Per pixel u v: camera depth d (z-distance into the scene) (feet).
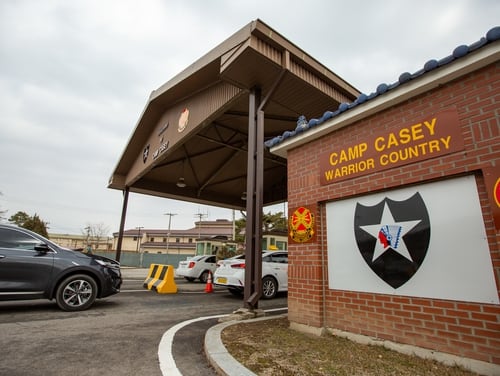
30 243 18.19
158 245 156.46
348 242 12.39
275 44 19.08
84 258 19.69
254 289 17.54
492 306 8.15
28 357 10.22
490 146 8.66
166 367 9.70
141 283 39.52
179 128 32.71
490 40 8.50
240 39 19.07
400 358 9.48
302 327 13.23
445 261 9.28
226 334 12.74
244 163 43.88
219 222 187.73
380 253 11.09
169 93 32.78
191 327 15.30
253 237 18.52
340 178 12.88
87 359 10.24
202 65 25.61
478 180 8.97
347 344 11.07
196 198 50.80
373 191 11.61
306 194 14.40
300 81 20.57
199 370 9.51
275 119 30.71
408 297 10.00
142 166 41.52
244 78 20.48
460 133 9.37
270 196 51.47
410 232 10.28
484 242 8.57
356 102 11.98
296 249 14.28
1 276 16.58
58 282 18.34
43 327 14.28
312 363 9.27
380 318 10.72
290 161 15.74
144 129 41.14
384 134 11.53
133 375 9.00
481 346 8.17
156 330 14.49
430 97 10.37
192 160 42.42
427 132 10.20
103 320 16.28
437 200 9.80
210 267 43.88
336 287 12.53
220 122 33.47
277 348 10.73
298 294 13.76
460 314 8.71
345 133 13.10
